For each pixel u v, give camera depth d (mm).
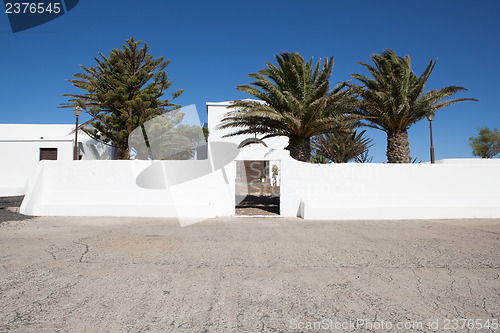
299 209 9922
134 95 17922
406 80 11977
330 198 9883
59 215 9164
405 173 10070
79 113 13562
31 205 9109
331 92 11125
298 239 6035
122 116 16281
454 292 3244
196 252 4863
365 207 9586
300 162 10039
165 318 2592
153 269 3943
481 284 3490
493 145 30578
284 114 10000
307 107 9805
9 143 19047
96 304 2854
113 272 3795
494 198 10109
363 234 6668
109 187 9594
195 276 3689
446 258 4602
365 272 3906
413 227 7770
